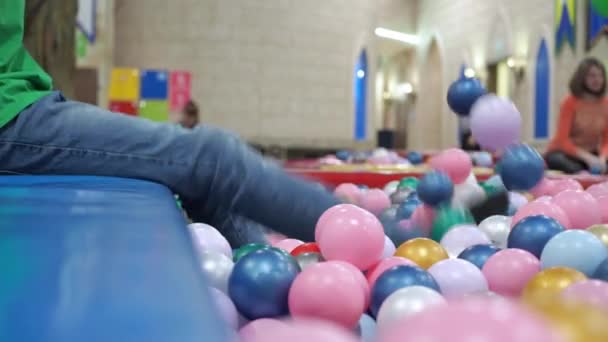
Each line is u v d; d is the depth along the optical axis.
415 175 3.45
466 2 13.20
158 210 0.90
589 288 0.80
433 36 14.91
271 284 1.04
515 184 1.84
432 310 0.41
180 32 10.30
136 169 1.52
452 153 2.22
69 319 0.42
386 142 17.50
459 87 1.89
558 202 1.75
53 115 1.51
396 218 2.00
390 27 15.55
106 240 0.66
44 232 0.70
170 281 0.52
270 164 1.62
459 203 1.83
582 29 9.05
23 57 1.65
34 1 3.04
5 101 1.49
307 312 0.95
